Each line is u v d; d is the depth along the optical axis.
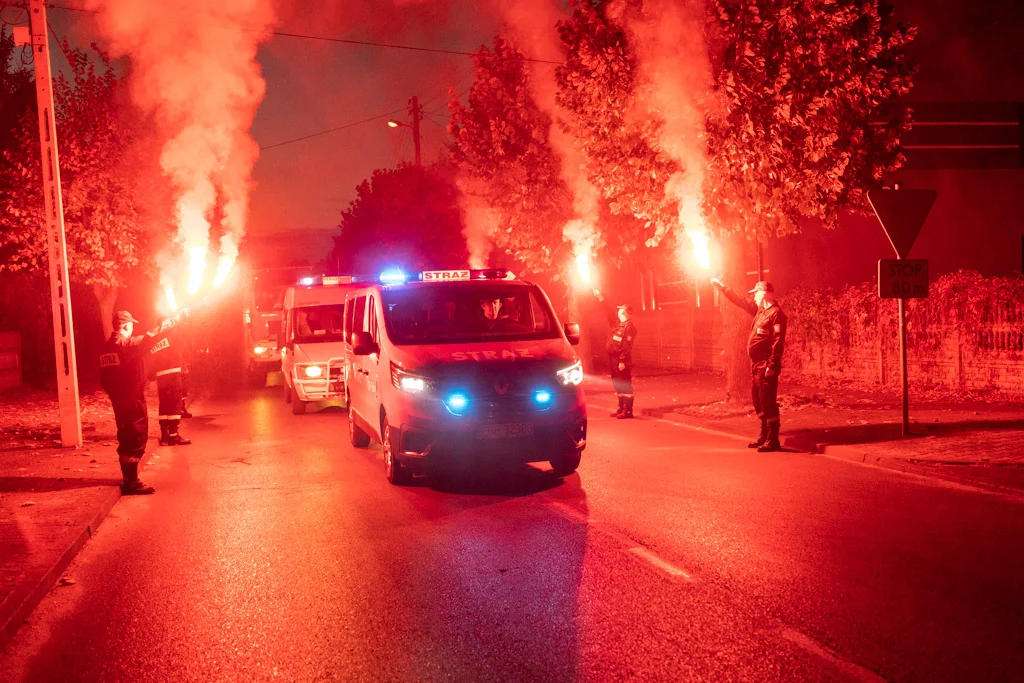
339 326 19.41
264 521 8.74
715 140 13.54
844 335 18.94
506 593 6.10
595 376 25.23
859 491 8.98
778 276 23.31
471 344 10.23
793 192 13.56
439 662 4.93
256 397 23.73
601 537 7.52
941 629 5.09
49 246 14.01
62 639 5.59
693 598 5.82
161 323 10.70
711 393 19.08
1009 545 6.81
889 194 11.57
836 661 4.70
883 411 14.30
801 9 13.41
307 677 4.81
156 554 7.63
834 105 13.12
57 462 12.64
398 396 9.89
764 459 11.13
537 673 4.71
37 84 13.76
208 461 12.86
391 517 8.67
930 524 7.53
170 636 5.55
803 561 6.56
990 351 15.38
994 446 10.59
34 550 7.36
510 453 9.66
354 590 6.33
